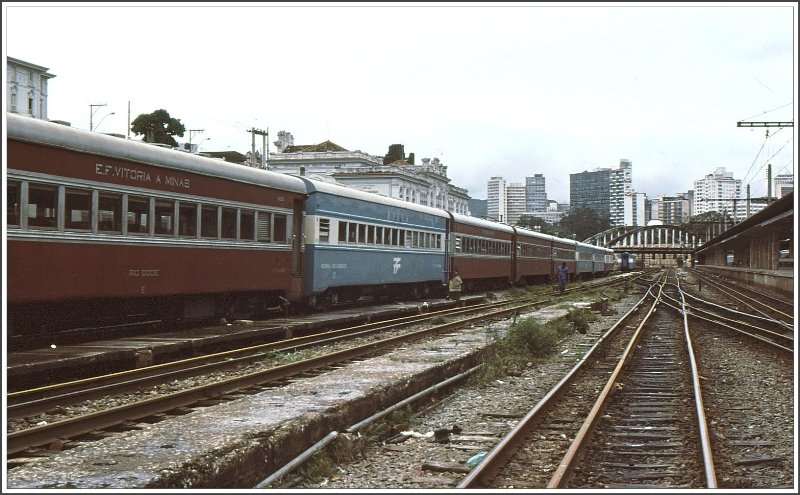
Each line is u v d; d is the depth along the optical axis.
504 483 6.60
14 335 12.00
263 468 6.66
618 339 19.42
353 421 8.58
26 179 11.18
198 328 16.00
